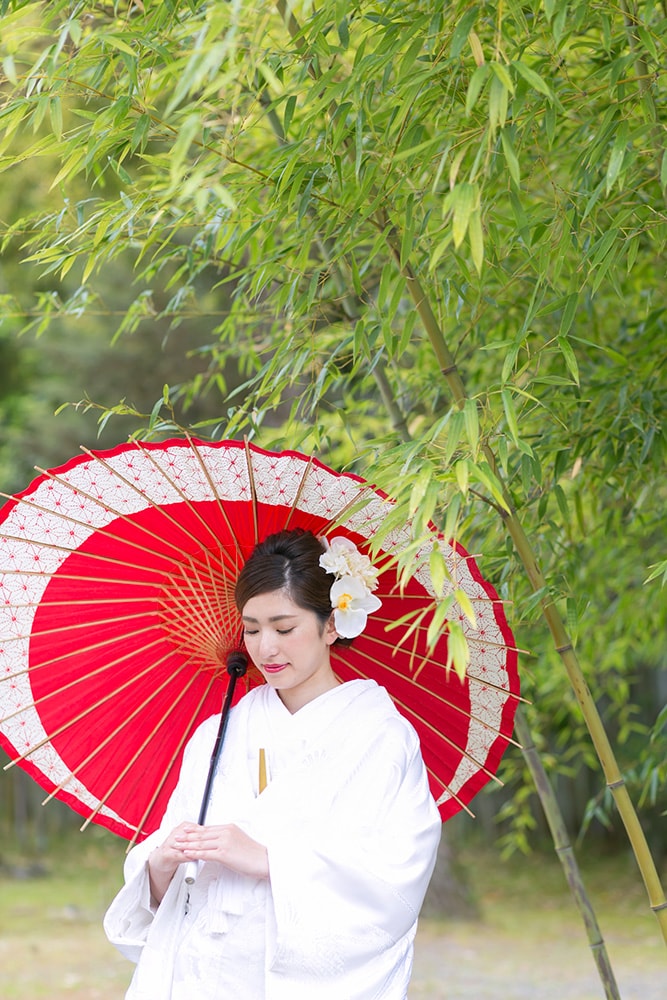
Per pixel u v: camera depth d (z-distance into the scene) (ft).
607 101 16.85
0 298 20.49
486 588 13.00
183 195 10.26
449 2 12.96
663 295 21.98
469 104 10.73
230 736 13.19
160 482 13.05
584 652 25.99
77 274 51.65
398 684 14.29
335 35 19.61
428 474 11.48
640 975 40.19
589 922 17.30
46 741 13.88
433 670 13.96
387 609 13.84
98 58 14.03
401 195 14.28
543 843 67.26
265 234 15.80
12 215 47.55
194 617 14.01
